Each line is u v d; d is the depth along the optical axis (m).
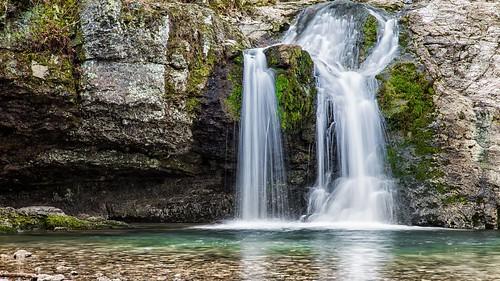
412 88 13.01
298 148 12.20
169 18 11.52
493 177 11.99
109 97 10.96
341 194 12.35
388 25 15.05
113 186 12.69
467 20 14.73
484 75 13.71
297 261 6.58
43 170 11.80
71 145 11.52
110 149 11.70
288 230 10.50
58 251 7.25
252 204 12.13
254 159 11.98
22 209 10.69
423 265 6.37
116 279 5.34
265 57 12.21
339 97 12.71
